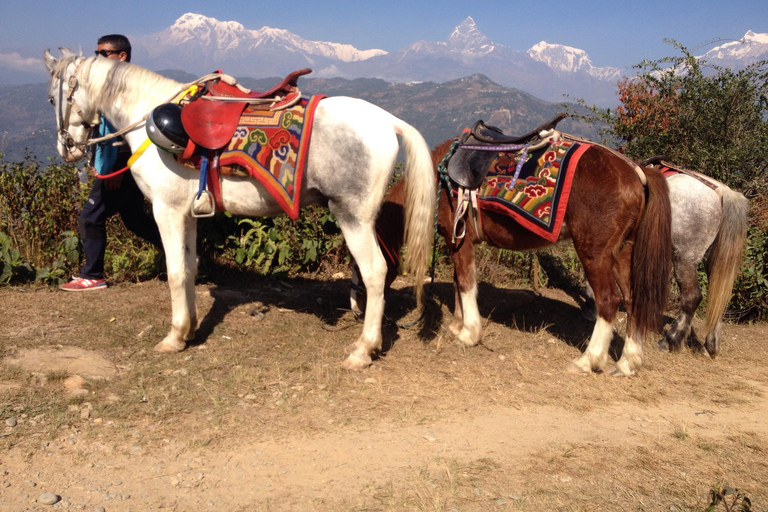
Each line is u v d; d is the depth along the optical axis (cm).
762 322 707
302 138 394
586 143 457
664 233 441
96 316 495
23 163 633
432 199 422
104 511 261
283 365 431
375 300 432
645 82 947
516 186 458
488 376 446
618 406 413
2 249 554
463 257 505
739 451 354
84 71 462
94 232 552
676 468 328
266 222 667
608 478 312
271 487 286
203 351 447
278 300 586
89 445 310
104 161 508
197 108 405
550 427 372
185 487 282
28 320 476
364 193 404
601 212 435
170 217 431
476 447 339
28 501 263
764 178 827
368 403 383
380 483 294
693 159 840
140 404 357
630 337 464
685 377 481
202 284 621
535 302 664
